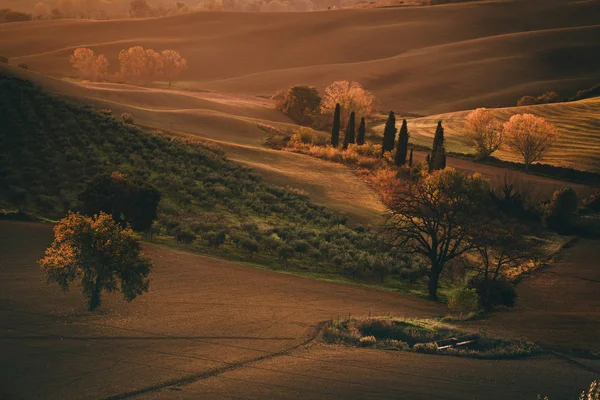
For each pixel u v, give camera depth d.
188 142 139.50
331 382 33.47
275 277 71.94
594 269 101.12
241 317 49.50
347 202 124.56
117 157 116.38
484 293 72.62
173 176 113.62
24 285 52.75
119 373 33.22
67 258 48.78
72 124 124.56
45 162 105.25
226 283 64.06
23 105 127.25
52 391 29.84
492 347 45.25
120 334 41.44
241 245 84.31
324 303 59.84
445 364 39.12
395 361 39.06
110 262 48.94
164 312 49.19
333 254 89.50
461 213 99.56
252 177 126.25
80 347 37.62
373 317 51.12
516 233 97.31
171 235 87.12
